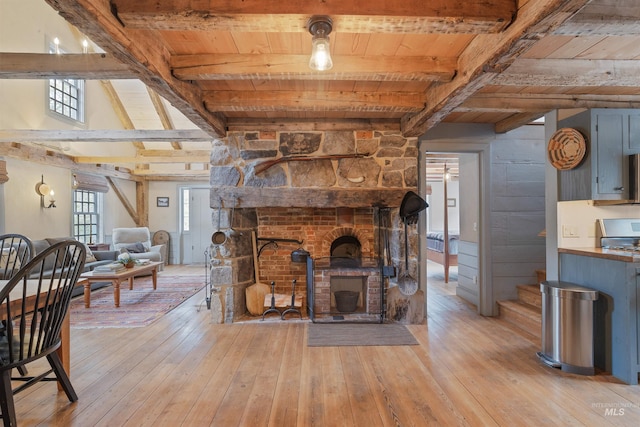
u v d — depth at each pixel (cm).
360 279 402
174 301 456
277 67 219
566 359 246
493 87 280
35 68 231
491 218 390
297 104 282
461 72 219
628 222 296
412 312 355
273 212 421
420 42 204
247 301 383
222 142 360
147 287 552
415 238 358
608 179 270
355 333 325
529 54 221
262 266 421
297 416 192
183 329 340
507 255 390
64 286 192
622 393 217
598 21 155
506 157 394
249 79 242
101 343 303
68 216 628
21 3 506
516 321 352
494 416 192
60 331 207
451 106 262
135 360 267
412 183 360
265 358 270
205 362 263
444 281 589
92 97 671
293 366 255
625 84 232
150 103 729
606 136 272
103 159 646
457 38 200
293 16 153
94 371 249
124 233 709
